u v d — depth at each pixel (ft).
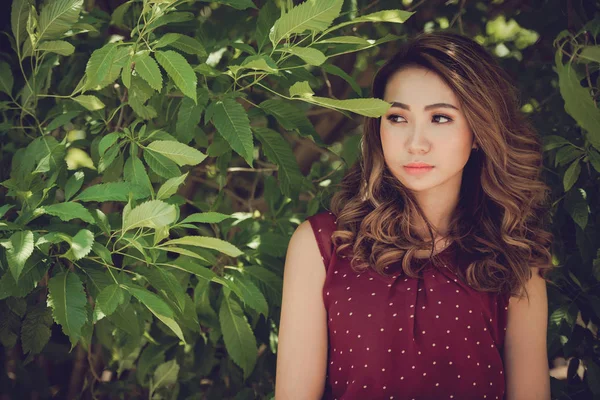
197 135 6.38
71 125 8.05
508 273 5.80
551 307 7.06
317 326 5.80
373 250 5.69
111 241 5.62
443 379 5.54
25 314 6.01
